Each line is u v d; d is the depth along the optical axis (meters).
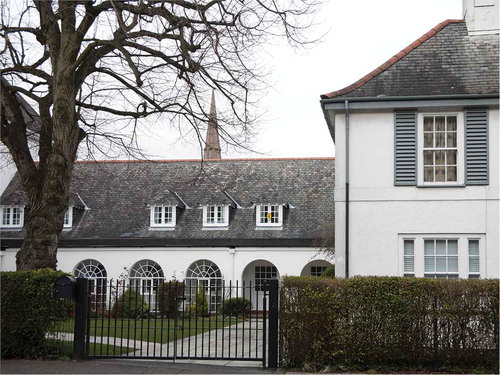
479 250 16.34
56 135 15.09
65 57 15.23
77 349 12.12
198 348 15.10
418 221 16.62
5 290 12.25
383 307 11.29
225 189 33.91
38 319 12.20
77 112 16.61
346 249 16.66
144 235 32.38
